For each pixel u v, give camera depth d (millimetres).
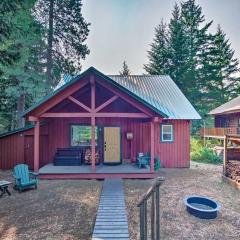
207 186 9234
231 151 10641
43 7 16859
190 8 33219
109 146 12570
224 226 5754
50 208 6758
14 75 15703
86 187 8906
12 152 12531
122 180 9930
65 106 12211
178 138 13211
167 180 10156
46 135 12742
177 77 28109
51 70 17531
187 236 5227
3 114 18969
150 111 10070
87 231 5375
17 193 8172
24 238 5062
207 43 32438
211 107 31297
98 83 10141
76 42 18219
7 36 9062
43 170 10500
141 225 4113
